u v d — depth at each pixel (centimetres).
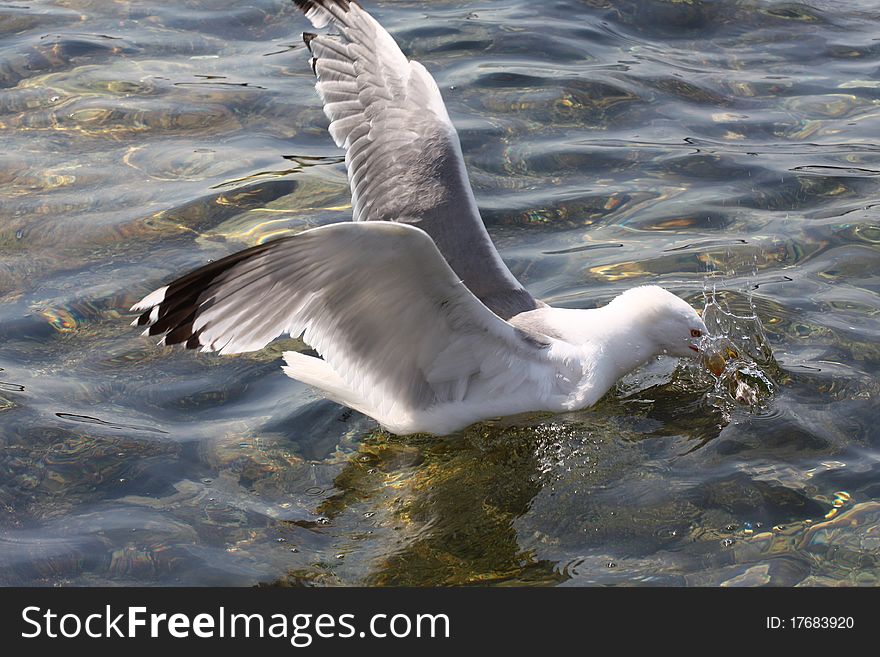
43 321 654
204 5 1088
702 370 637
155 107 905
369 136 695
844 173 830
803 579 471
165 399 596
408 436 589
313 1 741
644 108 922
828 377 612
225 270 502
